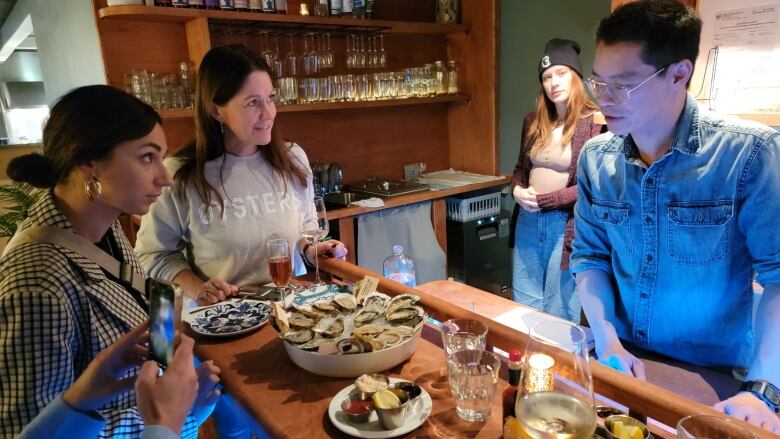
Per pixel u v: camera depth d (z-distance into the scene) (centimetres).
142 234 169
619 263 133
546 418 68
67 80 388
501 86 395
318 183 346
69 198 106
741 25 164
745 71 166
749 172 108
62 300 96
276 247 142
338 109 360
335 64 353
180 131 293
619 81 104
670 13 99
